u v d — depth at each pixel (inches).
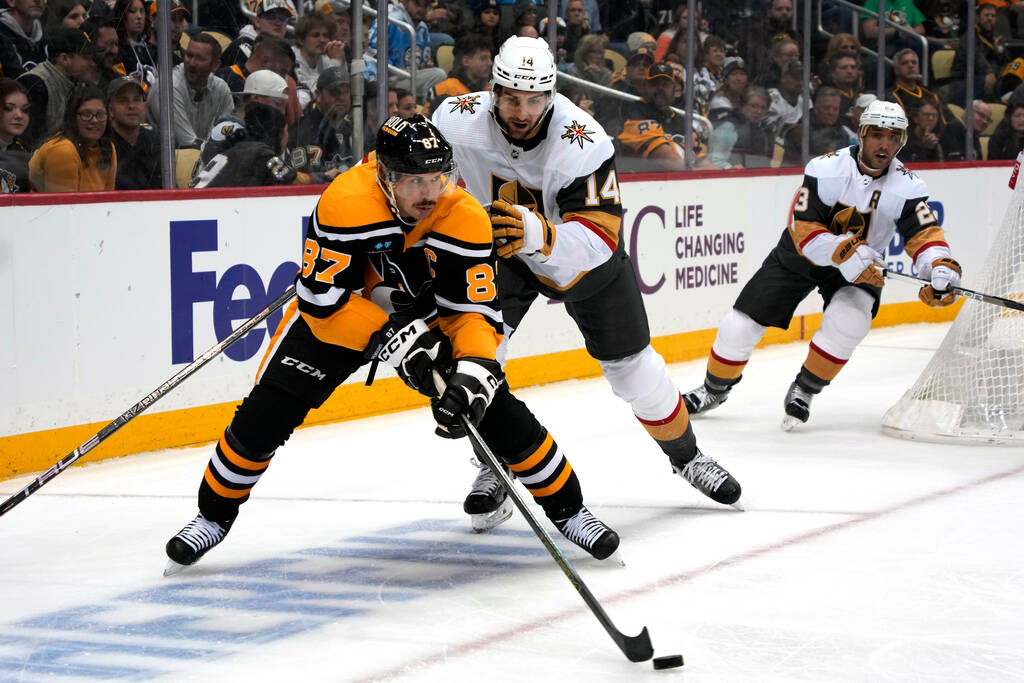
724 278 422.9
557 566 184.5
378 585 175.9
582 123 188.2
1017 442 271.3
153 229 269.9
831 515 213.8
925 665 143.5
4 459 245.8
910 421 283.1
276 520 213.6
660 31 397.1
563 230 182.9
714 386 306.0
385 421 311.0
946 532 202.2
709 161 422.0
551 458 179.6
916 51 486.3
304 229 303.6
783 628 156.3
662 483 240.2
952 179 501.7
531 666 143.3
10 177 253.3
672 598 168.7
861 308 282.2
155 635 155.4
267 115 302.2
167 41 277.4
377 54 326.0
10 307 245.3
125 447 267.7
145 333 270.2
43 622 160.9
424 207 154.7
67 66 260.4
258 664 144.7
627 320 201.3
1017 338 278.5
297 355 167.8
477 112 193.2
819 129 457.1
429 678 139.6
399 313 163.8
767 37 432.5
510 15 356.5
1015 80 526.6
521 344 356.2
